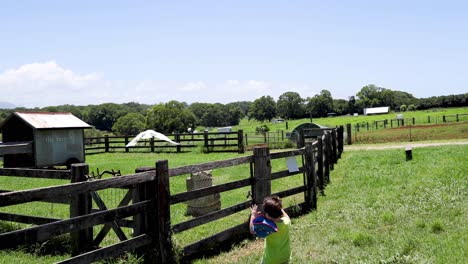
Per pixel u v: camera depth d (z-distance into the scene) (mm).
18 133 20250
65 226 5129
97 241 6738
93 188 5547
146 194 6422
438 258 5898
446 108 141125
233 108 199625
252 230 5055
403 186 11898
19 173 7199
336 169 17453
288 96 188500
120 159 27266
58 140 20609
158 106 106062
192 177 10961
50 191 5113
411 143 29422
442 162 15156
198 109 196500
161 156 27797
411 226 7812
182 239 8438
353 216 9289
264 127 75250
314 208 10656
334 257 6551
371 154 21188
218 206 11008
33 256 7160
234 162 7992
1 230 8812
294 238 7949
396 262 6031
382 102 195250
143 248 6414
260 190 8484
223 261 6918
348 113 193625
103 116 149125
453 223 7711
